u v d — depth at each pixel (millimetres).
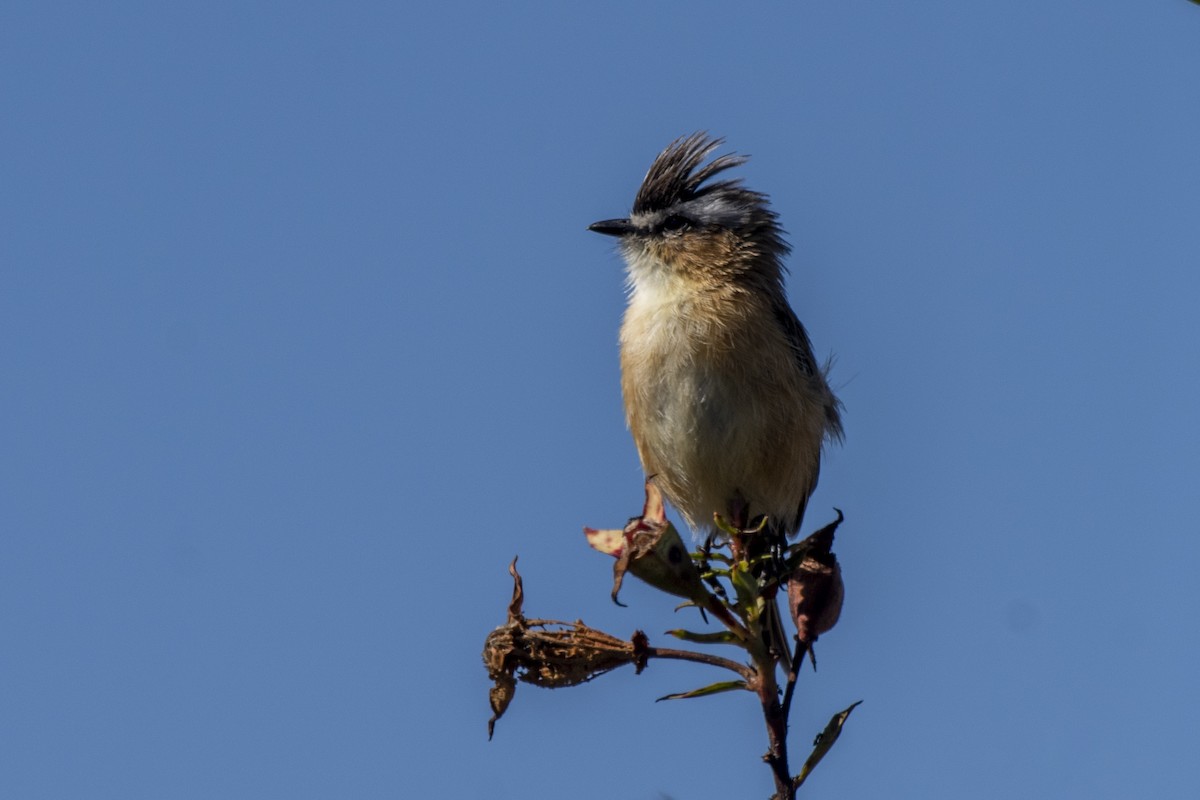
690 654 7273
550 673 7352
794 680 7148
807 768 6945
